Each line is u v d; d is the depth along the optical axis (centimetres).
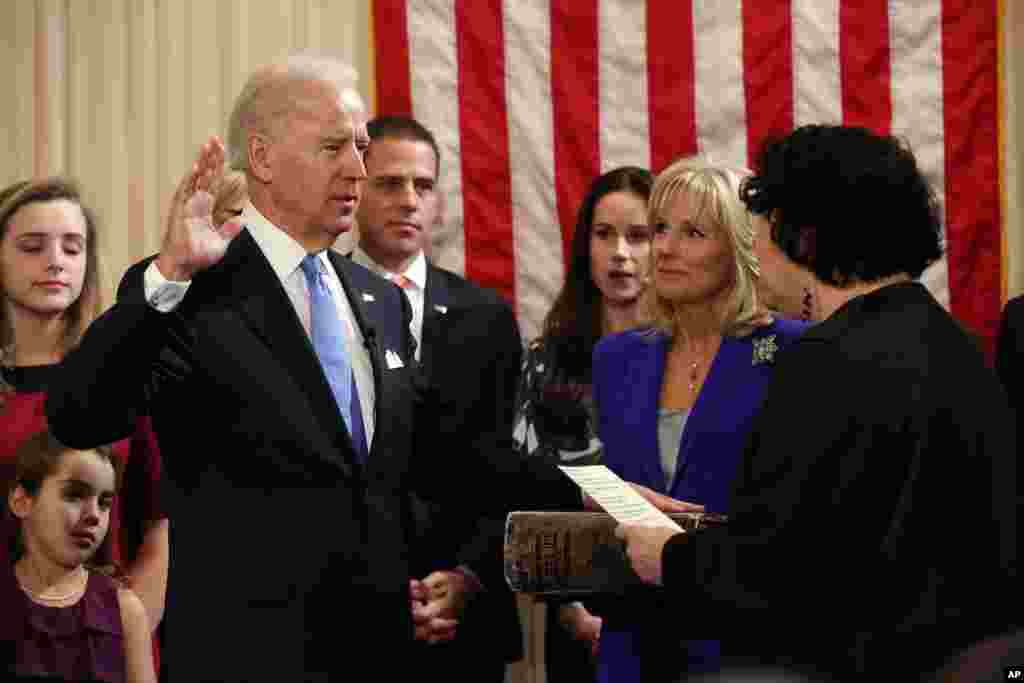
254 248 386
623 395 453
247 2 687
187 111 686
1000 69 686
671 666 411
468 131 686
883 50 686
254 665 360
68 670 431
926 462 307
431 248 684
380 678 377
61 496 436
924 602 301
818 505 308
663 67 688
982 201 684
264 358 373
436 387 443
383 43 684
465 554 522
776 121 686
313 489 369
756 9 689
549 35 689
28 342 505
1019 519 317
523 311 686
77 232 507
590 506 434
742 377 427
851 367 312
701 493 423
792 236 336
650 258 451
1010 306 546
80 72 683
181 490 374
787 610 310
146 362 353
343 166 382
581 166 687
